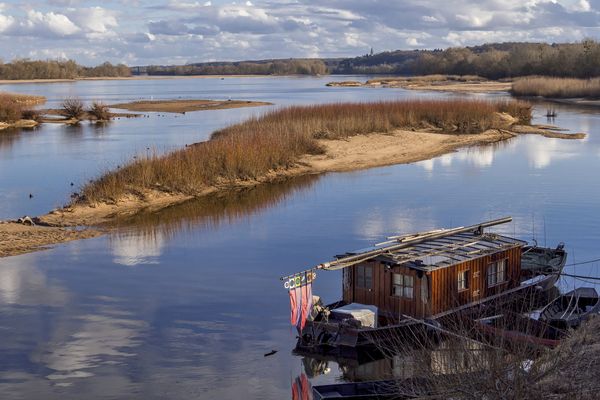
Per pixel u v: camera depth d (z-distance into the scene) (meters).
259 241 27.08
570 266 23.28
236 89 179.62
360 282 18.45
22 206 33.06
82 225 29.72
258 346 17.42
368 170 44.16
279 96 128.25
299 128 51.69
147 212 32.28
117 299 20.64
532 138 60.53
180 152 39.94
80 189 35.19
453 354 11.34
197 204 34.12
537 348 12.16
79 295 20.97
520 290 19.59
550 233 27.61
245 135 45.97
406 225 29.30
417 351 12.88
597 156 48.69
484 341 13.04
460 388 10.30
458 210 32.06
